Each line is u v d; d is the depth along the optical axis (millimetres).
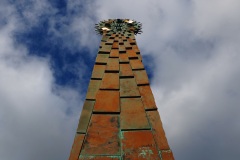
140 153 6965
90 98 9484
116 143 7332
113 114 8586
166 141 7410
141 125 8047
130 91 9914
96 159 6801
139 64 12297
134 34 19906
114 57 13305
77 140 7410
